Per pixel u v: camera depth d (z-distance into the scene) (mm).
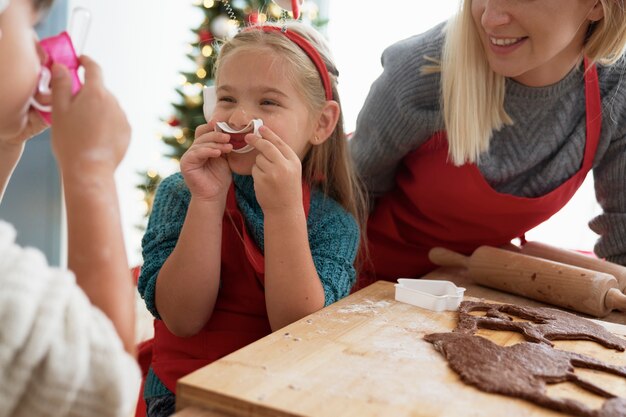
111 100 799
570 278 1380
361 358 917
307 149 1432
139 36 3631
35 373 626
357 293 1253
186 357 1279
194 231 1223
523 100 1514
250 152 1266
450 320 1129
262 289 1306
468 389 841
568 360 946
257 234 1321
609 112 1564
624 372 930
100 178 765
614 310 1426
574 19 1296
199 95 3045
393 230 1761
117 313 731
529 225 1674
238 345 1280
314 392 803
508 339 1062
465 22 1450
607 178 1661
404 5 3559
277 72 1282
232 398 778
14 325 602
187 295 1215
